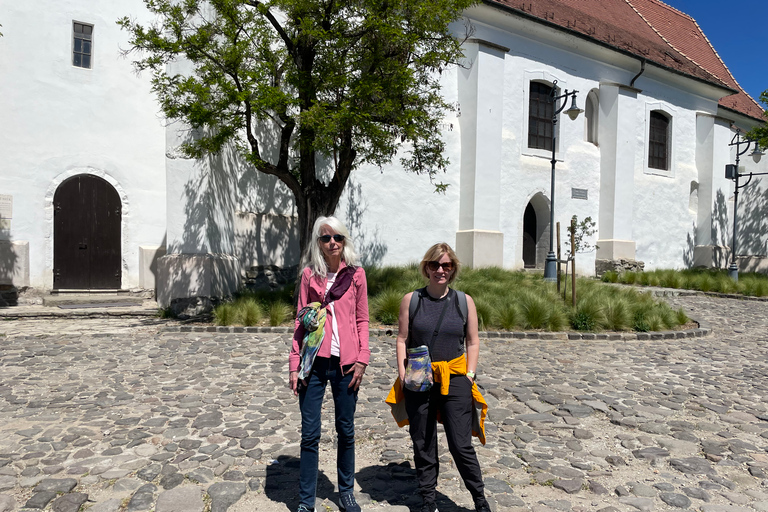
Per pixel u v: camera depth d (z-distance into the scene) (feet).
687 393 19.34
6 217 36.01
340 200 46.68
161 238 41.39
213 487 11.30
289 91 35.01
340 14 30.78
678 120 73.67
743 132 86.12
